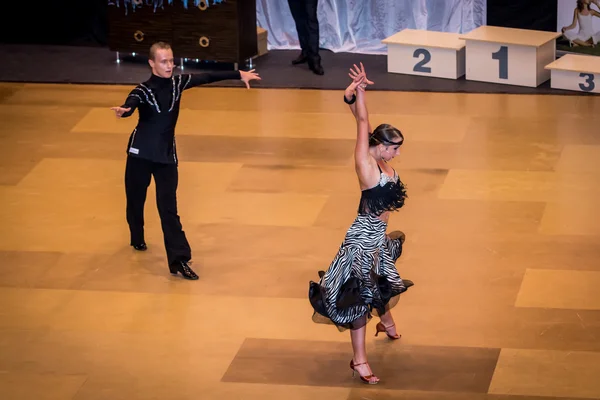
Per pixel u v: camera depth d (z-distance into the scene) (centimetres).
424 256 1586
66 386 1288
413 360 1322
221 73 1540
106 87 2431
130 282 1550
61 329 1423
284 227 1705
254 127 2152
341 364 1321
